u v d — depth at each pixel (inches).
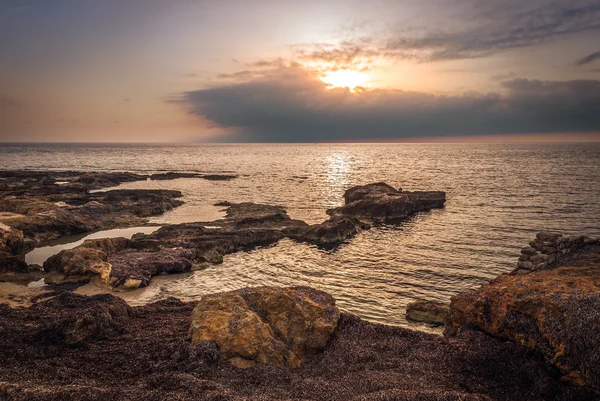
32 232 1737.2
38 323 840.9
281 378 643.5
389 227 2060.8
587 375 592.7
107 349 738.8
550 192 3147.1
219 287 1216.8
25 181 3651.6
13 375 621.6
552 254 1202.0
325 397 588.7
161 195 2731.3
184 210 2522.1
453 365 694.5
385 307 1075.9
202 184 3939.5
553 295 703.1
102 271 1211.9
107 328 812.6
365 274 1344.7
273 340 713.6
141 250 1521.9
